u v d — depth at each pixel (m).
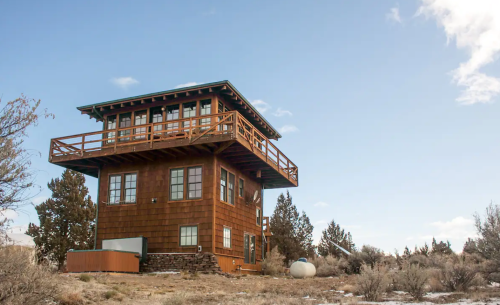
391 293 14.86
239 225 27.09
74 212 36.03
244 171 28.97
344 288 16.05
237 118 22.98
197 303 12.77
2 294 8.46
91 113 28.53
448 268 16.39
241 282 19.69
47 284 9.41
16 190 8.78
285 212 48.44
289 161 32.25
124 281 17.05
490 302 11.96
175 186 24.98
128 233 25.31
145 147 24.22
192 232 23.94
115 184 26.50
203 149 24.17
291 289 16.86
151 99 26.66
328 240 49.38
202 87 25.39
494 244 17.69
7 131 9.14
